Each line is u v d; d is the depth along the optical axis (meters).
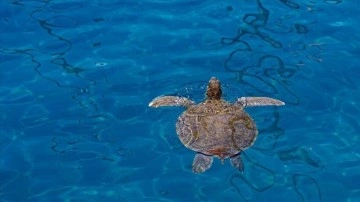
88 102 9.16
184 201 7.81
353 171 8.16
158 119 8.84
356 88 9.35
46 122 8.87
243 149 7.76
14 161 8.33
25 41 10.45
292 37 10.41
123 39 10.42
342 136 8.62
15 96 9.31
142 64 9.84
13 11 11.16
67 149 8.48
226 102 8.41
